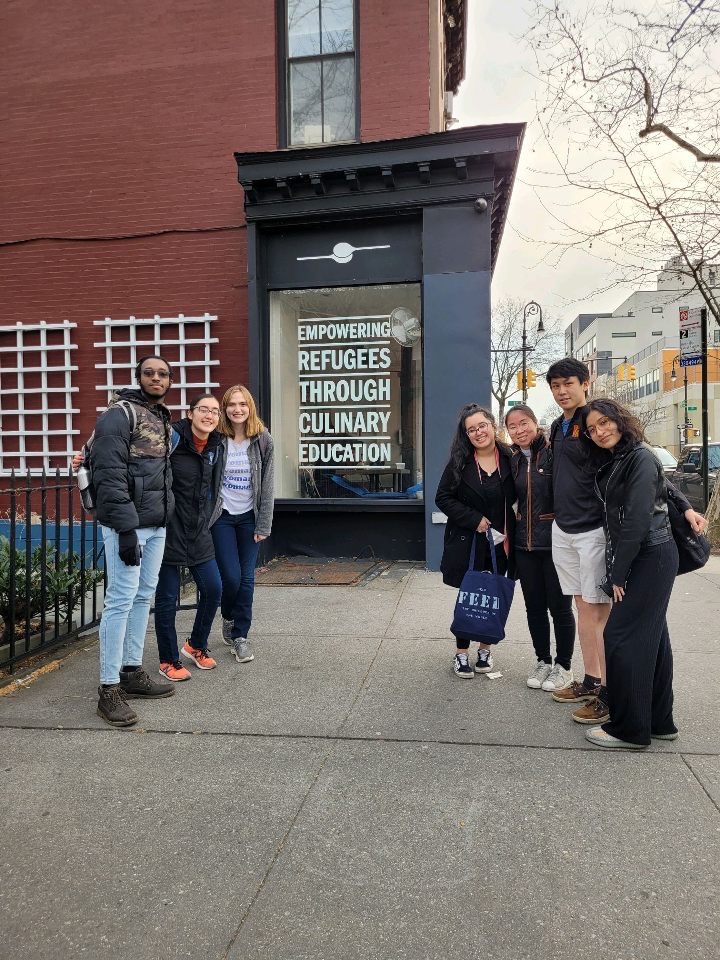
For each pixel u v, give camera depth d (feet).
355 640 16.85
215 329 26.91
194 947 6.83
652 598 10.81
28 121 27.89
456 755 10.80
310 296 26.22
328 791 9.75
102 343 27.43
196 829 8.85
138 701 13.15
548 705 12.75
